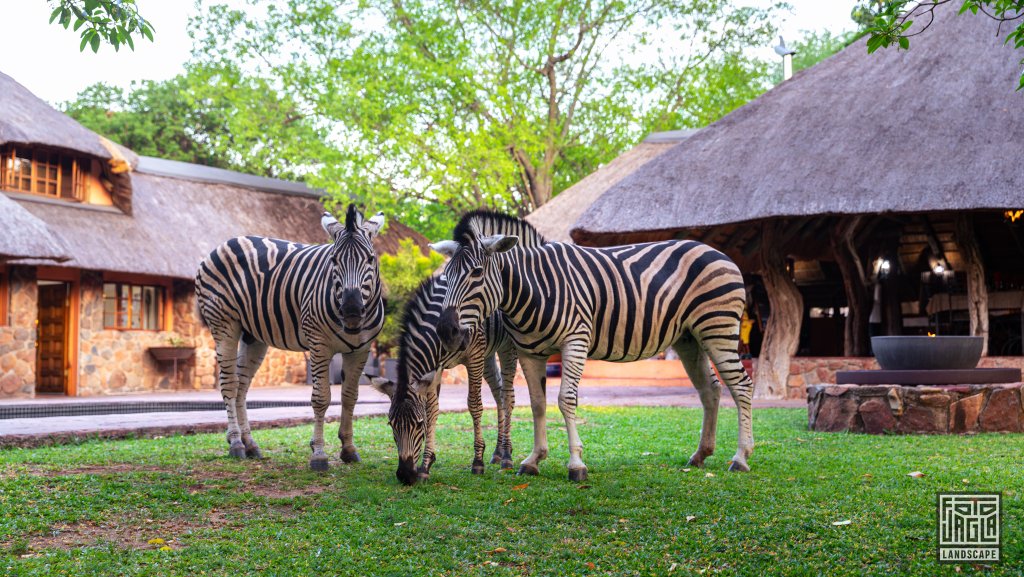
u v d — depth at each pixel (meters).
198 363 20.44
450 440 8.36
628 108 29.61
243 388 7.40
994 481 5.69
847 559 3.95
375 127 26.77
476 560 4.00
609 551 4.12
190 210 21.30
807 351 20.75
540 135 27.80
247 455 7.20
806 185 13.16
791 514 4.80
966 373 9.02
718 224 13.41
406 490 5.50
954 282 17.97
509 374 6.86
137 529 4.56
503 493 5.44
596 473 6.28
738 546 4.18
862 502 5.08
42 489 5.48
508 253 5.94
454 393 16.52
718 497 5.26
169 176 21.91
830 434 8.89
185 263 19.42
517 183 29.70
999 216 16.61
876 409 8.97
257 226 22.61
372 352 22.70
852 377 9.36
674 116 30.41
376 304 6.52
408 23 28.53
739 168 14.10
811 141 13.96
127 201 19.30
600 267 6.26
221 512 4.97
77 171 19.02
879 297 18.16
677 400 14.02
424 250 26.95
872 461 6.78
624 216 14.06
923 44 14.98
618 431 9.20
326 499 5.23
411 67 25.52
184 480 5.86
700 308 6.50
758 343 21.53
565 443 8.15
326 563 3.91
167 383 20.09
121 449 7.59
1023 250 17.02
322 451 6.52
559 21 28.17
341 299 6.04
